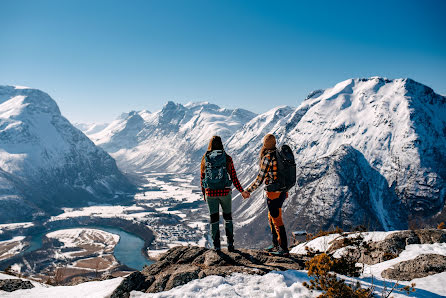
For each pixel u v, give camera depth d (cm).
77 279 525
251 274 396
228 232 477
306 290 360
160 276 402
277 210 470
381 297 365
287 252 479
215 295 352
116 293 382
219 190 452
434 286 401
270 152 454
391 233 617
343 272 438
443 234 568
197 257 465
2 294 451
